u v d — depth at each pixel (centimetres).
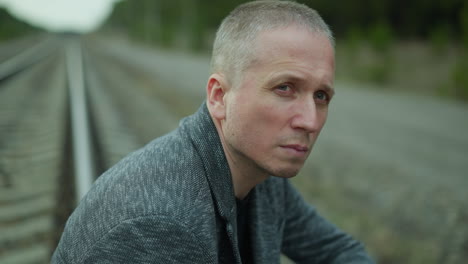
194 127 100
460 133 788
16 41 5238
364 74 1927
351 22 3434
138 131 629
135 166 93
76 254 90
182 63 2661
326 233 139
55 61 2175
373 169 523
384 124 866
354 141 688
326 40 95
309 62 92
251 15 95
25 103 813
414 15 2933
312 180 466
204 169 96
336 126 823
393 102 1239
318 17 97
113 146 508
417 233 341
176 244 84
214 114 99
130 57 3133
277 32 92
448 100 1323
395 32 3117
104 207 89
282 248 141
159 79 1584
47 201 326
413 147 657
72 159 425
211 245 88
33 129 591
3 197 330
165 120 753
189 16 4356
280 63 91
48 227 286
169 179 90
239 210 111
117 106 863
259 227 112
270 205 118
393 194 429
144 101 980
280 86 92
